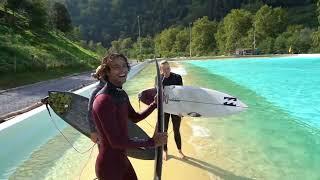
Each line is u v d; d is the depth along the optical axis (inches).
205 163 285.6
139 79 995.3
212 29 3959.2
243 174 264.4
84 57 1824.6
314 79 940.0
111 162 143.6
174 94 249.9
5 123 327.0
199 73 1227.9
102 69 141.3
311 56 2257.6
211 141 339.3
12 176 271.1
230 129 380.2
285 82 882.8
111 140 136.7
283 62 1800.0
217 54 3636.8
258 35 3248.0
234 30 3499.0
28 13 1845.5
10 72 980.6
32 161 300.0
